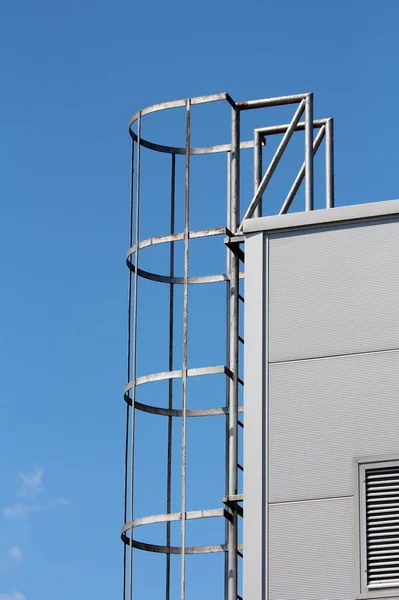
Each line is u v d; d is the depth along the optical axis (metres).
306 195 25.67
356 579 21.19
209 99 26.72
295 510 21.86
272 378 22.62
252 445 22.39
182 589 24.16
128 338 26.88
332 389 22.27
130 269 27.20
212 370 25.17
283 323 22.86
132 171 27.80
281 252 23.22
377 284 22.48
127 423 26.59
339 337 22.47
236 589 23.83
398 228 22.62
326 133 27.19
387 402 21.91
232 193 26.66
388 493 21.47
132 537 25.17
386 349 22.14
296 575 21.53
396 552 21.16
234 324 25.30
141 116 27.42
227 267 27.41
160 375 25.77
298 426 22.28
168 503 27.75
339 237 22.94
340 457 21.91
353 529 21.47
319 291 22.80
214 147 27.88
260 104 26.64
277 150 25.61
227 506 24.20
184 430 25.16
